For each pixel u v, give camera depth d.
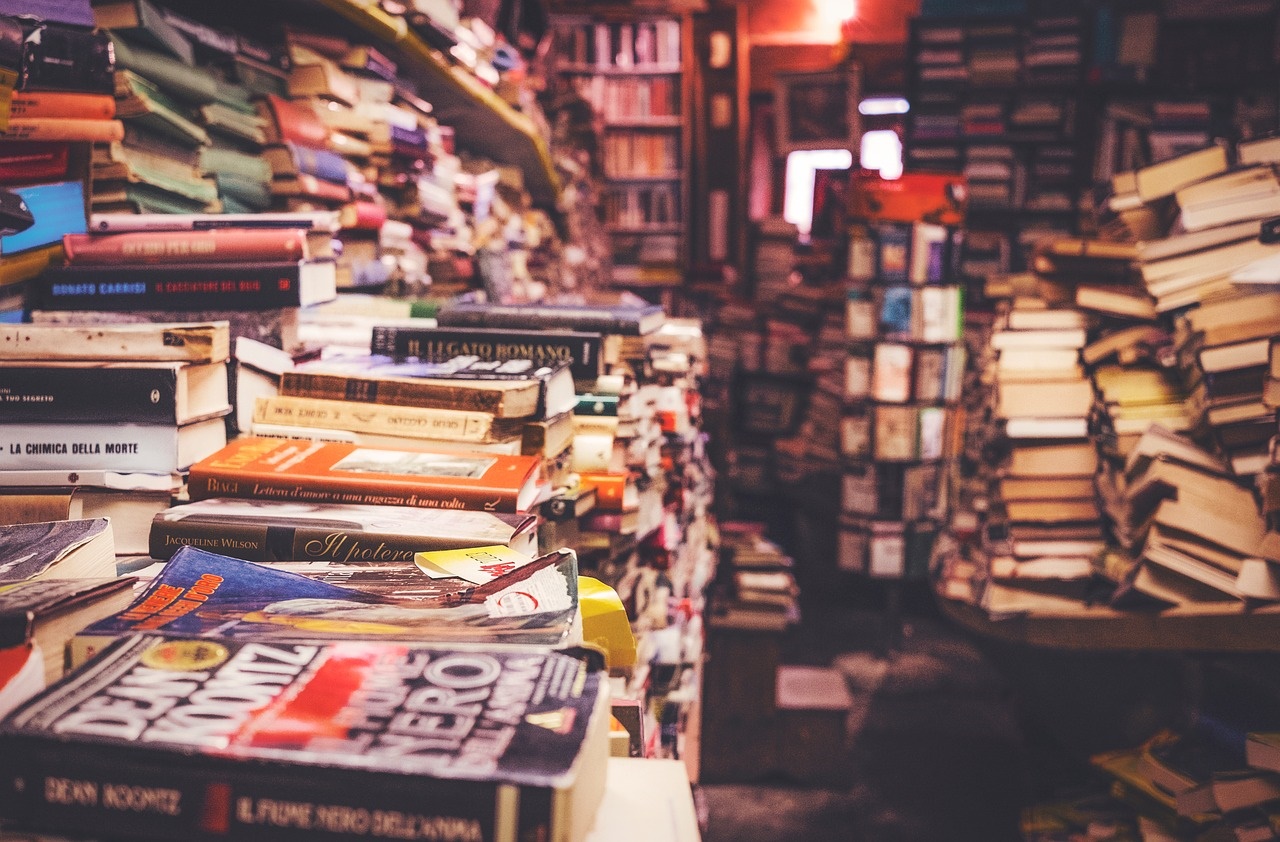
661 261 7.12
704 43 6.95
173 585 0.74
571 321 1.58
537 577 0.77
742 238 7.09
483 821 0.45
